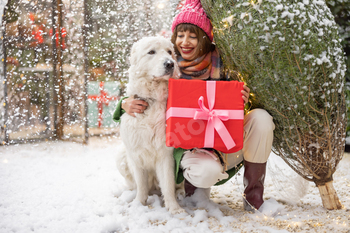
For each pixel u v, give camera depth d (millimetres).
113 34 3279
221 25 1817
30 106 5109
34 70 4938
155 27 3217
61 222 1809
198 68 2223
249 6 1681
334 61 1784
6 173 2941
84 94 4590
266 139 1854
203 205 2080
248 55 1716
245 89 1813
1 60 4461
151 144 1979
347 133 4109
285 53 1648
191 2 2227
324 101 1779
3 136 4609
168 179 2039
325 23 1761
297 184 2117
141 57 2010
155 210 2018
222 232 1646
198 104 1778
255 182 1953
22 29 4629
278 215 1875
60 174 2965
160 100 1972
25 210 2000
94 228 1716
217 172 1846
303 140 1844
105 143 4730
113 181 2717
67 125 5820
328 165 1905
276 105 1790
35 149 4270
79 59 4609
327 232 1618
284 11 1635
